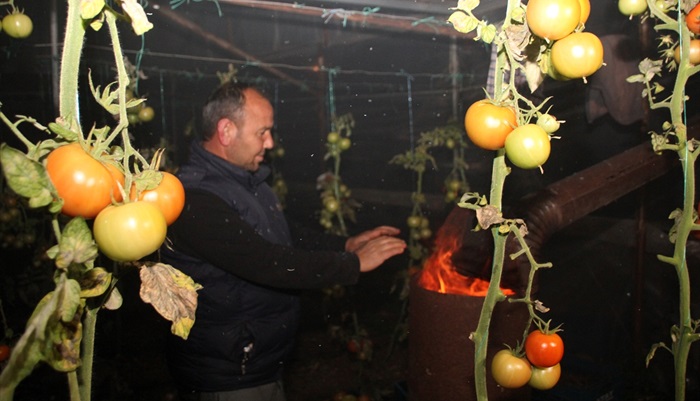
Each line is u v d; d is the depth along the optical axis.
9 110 5.54
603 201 2.44
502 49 0.96
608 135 3.69
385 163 6.06
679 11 1.10
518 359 1.21
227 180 2.37
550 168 4.05
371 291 5.94
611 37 2.62
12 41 3.52
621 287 3.86
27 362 0.69
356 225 6.67
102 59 3.72
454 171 4.34
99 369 3.93
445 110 5.12
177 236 2.22
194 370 2.31
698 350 3.06
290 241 2.69
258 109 2.41
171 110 7.07
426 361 2.20
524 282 2.02
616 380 3.07
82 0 0.75
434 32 3.14
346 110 6.26
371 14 2.92
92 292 0.78
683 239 1.10
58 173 0.73
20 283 4.14
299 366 4.47
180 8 3.66
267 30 5.67
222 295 2.25
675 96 1.11
